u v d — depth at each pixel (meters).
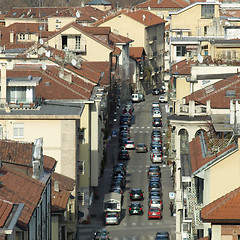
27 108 196.38
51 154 193.88
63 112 196.12
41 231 133.38
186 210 159.38
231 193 108.88
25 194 120.88
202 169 120.38
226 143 129.00
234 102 132.75
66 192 171.12
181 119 192.50
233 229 105.19
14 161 133.12
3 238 90.50
